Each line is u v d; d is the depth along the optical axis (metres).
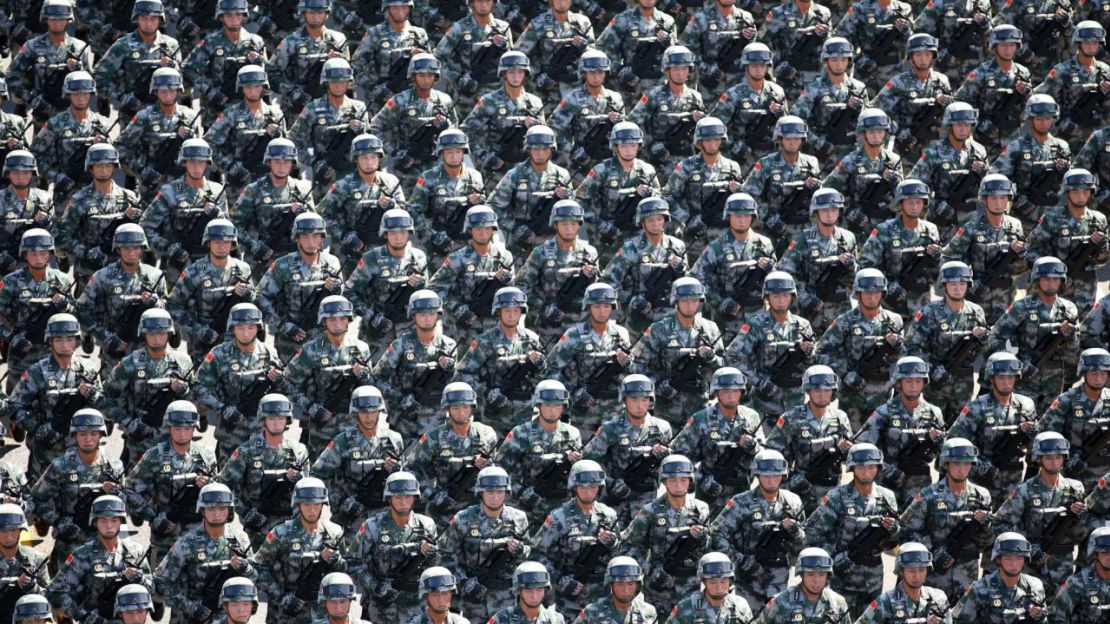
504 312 51.09
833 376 50.19
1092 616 48.03
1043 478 49.59
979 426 50.75
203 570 47.28
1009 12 60.44
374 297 52.94
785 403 52.16
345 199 55.00
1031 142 56.94
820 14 59.84
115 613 46.59
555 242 53.62
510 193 55.25
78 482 48.44
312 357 51.03
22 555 47.03
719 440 49.59
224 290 52.59
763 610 47.28
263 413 49.03
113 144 56.56
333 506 49.38
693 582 48.22
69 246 54.59
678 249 53.62
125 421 50.69
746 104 57.75
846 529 48.16
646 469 49.34
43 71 57.91
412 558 47.53
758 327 52.09
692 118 57.38
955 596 49.16
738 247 53.72
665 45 59.22
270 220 54.34
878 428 50.31
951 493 49.00
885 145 57.94
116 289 52.41
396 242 52.84
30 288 52.50
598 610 46.69
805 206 55.91
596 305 51.09
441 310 50.91
